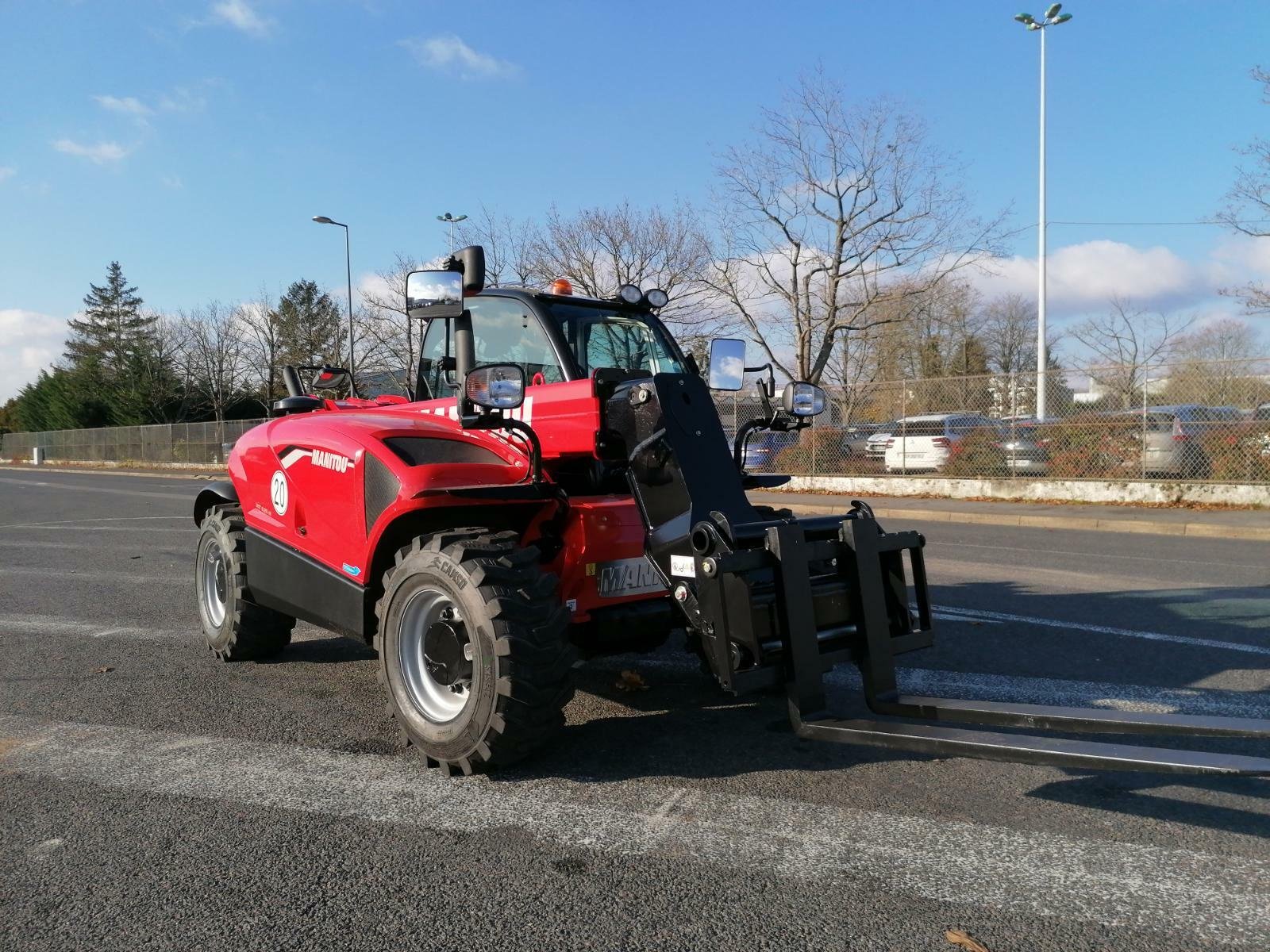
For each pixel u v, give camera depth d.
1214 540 11.77
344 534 4.34
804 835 3.12
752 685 3.39
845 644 3.66
